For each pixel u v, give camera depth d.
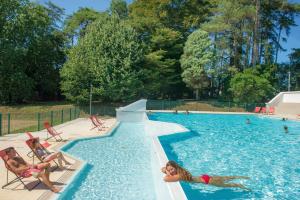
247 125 28.23
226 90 47.72
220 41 47.34
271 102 38.16
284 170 11.73
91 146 14.80
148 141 16.42
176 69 49.31
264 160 13.45
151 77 41.84
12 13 40.25
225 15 46.88
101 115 33.72
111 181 9.18
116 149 14.11
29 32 42.16
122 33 38.12
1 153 7.64
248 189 9.29
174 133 18.91
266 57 57.50
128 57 36.41
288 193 9.06
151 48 45.72
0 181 8.27
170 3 50.53
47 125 15.12
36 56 45.31
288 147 16.86
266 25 58.25
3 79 38.91
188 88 52.38
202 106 44.03
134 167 10.84
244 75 43.62
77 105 36.78
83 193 8.12
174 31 46.81
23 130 20.05
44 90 47.12
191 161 13.04
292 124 28.97
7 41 39.62
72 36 54.16
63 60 49.81
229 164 12.61
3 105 39.00
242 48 55.19
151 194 8.12
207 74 45.66
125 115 26.88
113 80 35.19
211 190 9.12
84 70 34.41
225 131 23.73
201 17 52.88
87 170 10.34
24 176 7.56
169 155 14.23
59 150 12.88
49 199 7.06
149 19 46.31
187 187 9.38
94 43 36.88
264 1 54.31
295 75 60.50
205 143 17.77
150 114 37.81
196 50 44.88
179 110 42.38
